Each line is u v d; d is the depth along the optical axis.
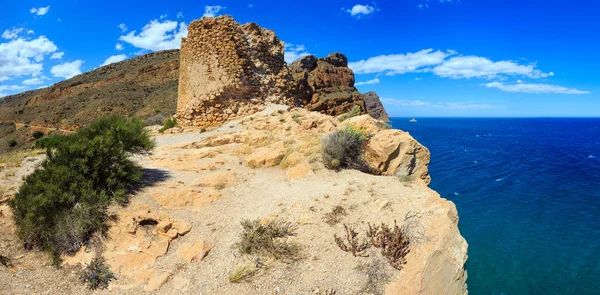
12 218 7.09
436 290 6.69
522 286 15.51
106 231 7.16
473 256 18.41
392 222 7.89
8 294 5.73
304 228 7.82
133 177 8.87
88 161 8.11
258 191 9.91
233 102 22.22
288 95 25.34
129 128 9.87
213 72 22.30
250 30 24.55
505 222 23.44
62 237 6.77
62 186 7.47
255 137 14.56
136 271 6.54
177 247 7.27
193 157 12.58
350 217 8.12
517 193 31.00
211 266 6.85
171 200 8.55
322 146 11.98
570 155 60.56
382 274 6.70
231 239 7.64
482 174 39.59
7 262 6.29
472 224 23.11
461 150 63.06
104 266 6.52
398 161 11.00
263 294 6.22
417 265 6.78
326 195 9.02
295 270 6.74
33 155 11.96
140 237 7.21
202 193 9.23
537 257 18.25
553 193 31.20
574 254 18.59
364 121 13.55
